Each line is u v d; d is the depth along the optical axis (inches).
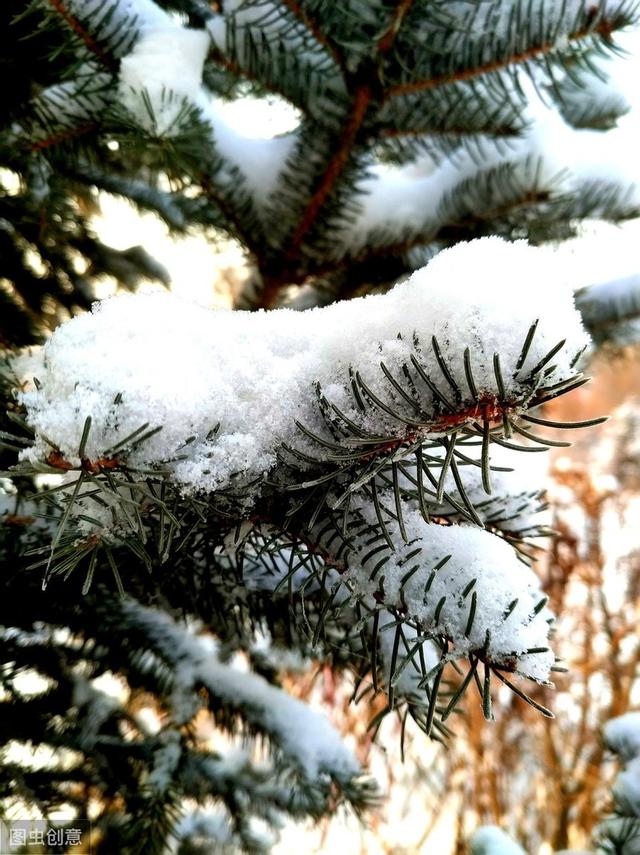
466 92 19.7
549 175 21.8
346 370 11.7
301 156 20.9
